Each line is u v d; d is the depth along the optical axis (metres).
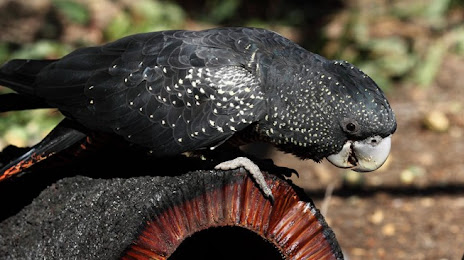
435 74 18.95
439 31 20.95
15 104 8.66
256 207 7.54
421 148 15.88
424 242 12.59
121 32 20.16
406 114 17.27
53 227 7.82
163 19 21.33
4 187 8.52
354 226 13.15
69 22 20.36
